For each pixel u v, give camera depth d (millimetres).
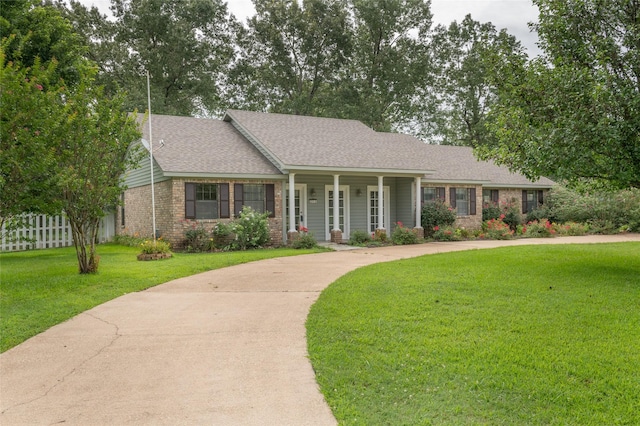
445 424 2998
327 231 17859
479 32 35062
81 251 8789
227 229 14031
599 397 3369
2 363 4219
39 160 7371
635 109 6984
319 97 34938
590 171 7574
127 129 8812
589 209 20172
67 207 8227
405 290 6855
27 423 3074
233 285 7844
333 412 3189
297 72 35031
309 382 3701
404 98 35031
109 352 4484
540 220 21031
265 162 15883
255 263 10734
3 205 7598
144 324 5445
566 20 8281
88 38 28906
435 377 3713
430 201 19234
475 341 4516
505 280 7582
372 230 19016
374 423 3023
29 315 5789
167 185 14148
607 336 4664
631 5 7945
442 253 12109
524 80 8523
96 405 3336
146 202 16000
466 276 7977
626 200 19047
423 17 34281
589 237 17328
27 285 7656
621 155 7211
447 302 6070
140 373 3938
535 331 4828
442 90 37094
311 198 17500
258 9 33688
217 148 16078
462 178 19703
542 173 8117
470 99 35906
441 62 36125
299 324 5336
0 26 13422
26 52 14867
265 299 6688
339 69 34875
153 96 28094
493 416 3107
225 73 34781
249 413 3184
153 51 30188
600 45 7871
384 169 16562
